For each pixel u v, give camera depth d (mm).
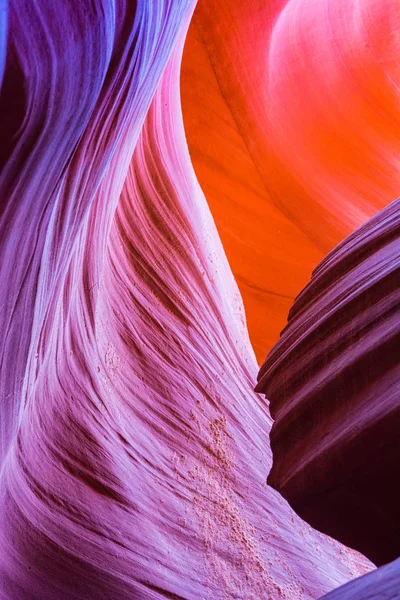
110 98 2227
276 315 13312
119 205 7051
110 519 4812
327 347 2564
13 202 1552
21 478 3969
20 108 1297
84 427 4891
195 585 5516
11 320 2020
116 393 5754
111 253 6496
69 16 1440
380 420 1816
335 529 2174
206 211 11375
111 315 6172
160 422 6406
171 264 8156
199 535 6012
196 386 7457
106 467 4988
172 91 9398
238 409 8328
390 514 1937
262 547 7043
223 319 9469
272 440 2631
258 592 6461
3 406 2402
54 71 1411
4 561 3795
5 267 1728
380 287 2420
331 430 2164
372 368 2117
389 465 1820
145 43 2498
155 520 5434
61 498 4406
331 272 3211
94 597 4371
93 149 2377
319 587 7734
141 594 4766
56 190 1970
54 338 4086
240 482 7371
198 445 6883
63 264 2912
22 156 1445
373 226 3111
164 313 7523
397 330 2076
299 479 2186
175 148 9680
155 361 6848
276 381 2934
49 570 4125
